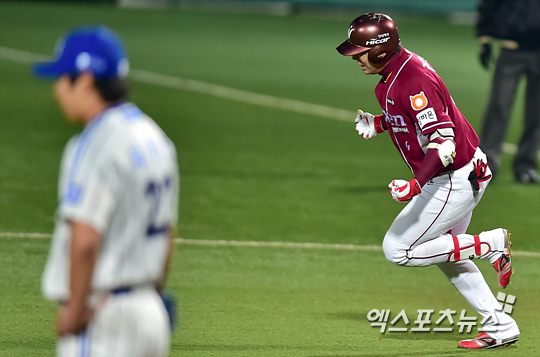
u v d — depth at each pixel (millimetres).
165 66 65875
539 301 20047
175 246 23844
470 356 16141
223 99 52719
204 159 36375
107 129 9000
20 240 23875
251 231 25766
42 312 18094
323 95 55719
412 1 111438
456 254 16078
